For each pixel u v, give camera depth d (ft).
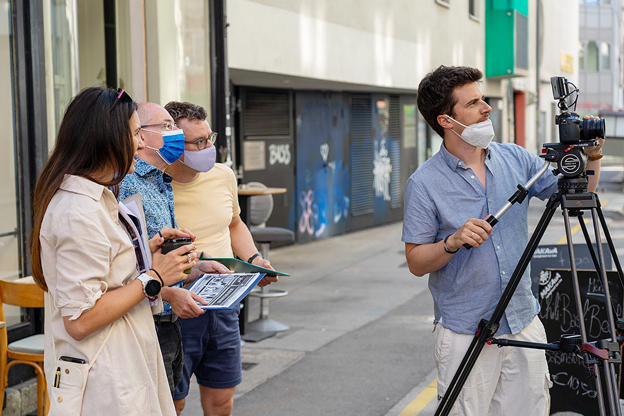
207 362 12.34
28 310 16.93
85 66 22.67
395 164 51.72
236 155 35.88
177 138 10.71
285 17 31.42
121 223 8.51
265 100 37.76
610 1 174.19
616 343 8.57
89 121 8.03
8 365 14.11
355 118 46.29
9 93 17.11
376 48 40.65
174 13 22.88
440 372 10.27
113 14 22.62
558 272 13.83
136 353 8.28
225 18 23.95
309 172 41.63
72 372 8.04
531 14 82.99
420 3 47.55
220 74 23.88
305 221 41.52
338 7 36.14
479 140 9.76
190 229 12.03
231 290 9.68
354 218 46.55
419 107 10.27
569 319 13.74
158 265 8.30
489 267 9.93
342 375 18.65
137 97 22.62
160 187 10.91
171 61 22.90
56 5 18.15
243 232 13.29
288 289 29.53
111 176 8.19
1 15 16.93
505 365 10.21
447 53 53.62
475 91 9.78
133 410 8.13
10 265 17.15
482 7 63.21
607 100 175.42
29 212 17.35
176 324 10.94
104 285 7.96
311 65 33.60
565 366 13.82
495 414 10.47
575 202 8.89
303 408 16.44
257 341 21.85
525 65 68.23
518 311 10.00
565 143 8.97
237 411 16.35
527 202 10.42
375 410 16.20
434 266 9.73
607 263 17.19
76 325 7.82
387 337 22.09
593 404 13.58
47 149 17.71
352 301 27.14
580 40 174.70
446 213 10.02
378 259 36.11
